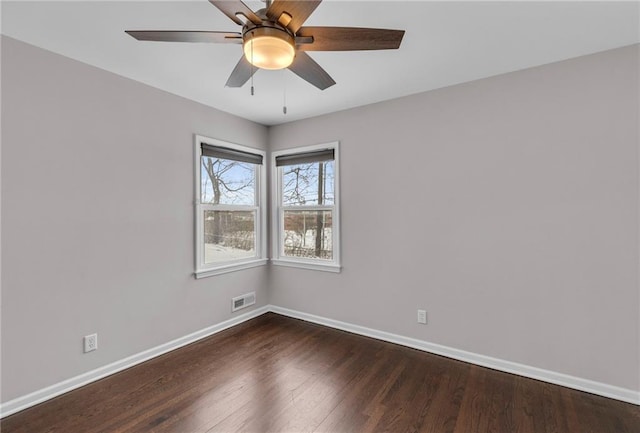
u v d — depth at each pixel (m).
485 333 2.51
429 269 2.75
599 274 2.11
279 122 3.68
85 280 2.26
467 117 2.57
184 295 2.92
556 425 1.82
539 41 1.99
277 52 1.41
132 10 1.68
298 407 1.99
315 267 3.44
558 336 2.24
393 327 2.95
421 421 1.86
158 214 2.71
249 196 3.67
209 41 1.56
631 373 2.02
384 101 2.98
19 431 1.78
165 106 2.76
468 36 1.94
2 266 1.90
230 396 2.11
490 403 2.03
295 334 3.17
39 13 1.70
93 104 2.30
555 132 2.24
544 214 2.28
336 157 3.27
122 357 2.47
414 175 2.82
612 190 2.06
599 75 2.10
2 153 1.90
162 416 1.90
